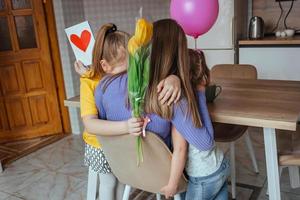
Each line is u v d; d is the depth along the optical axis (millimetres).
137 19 1155
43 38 3520
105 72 1501
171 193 1308
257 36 3607
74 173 2811
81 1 3668
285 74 3439
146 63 1127
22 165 3047
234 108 1548
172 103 1146
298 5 3676
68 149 3350
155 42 1172
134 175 1374
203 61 1371
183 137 1213
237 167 2703
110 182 1771
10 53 3484
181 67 1181
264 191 2334
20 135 3709
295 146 1798
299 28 3740
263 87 1948
